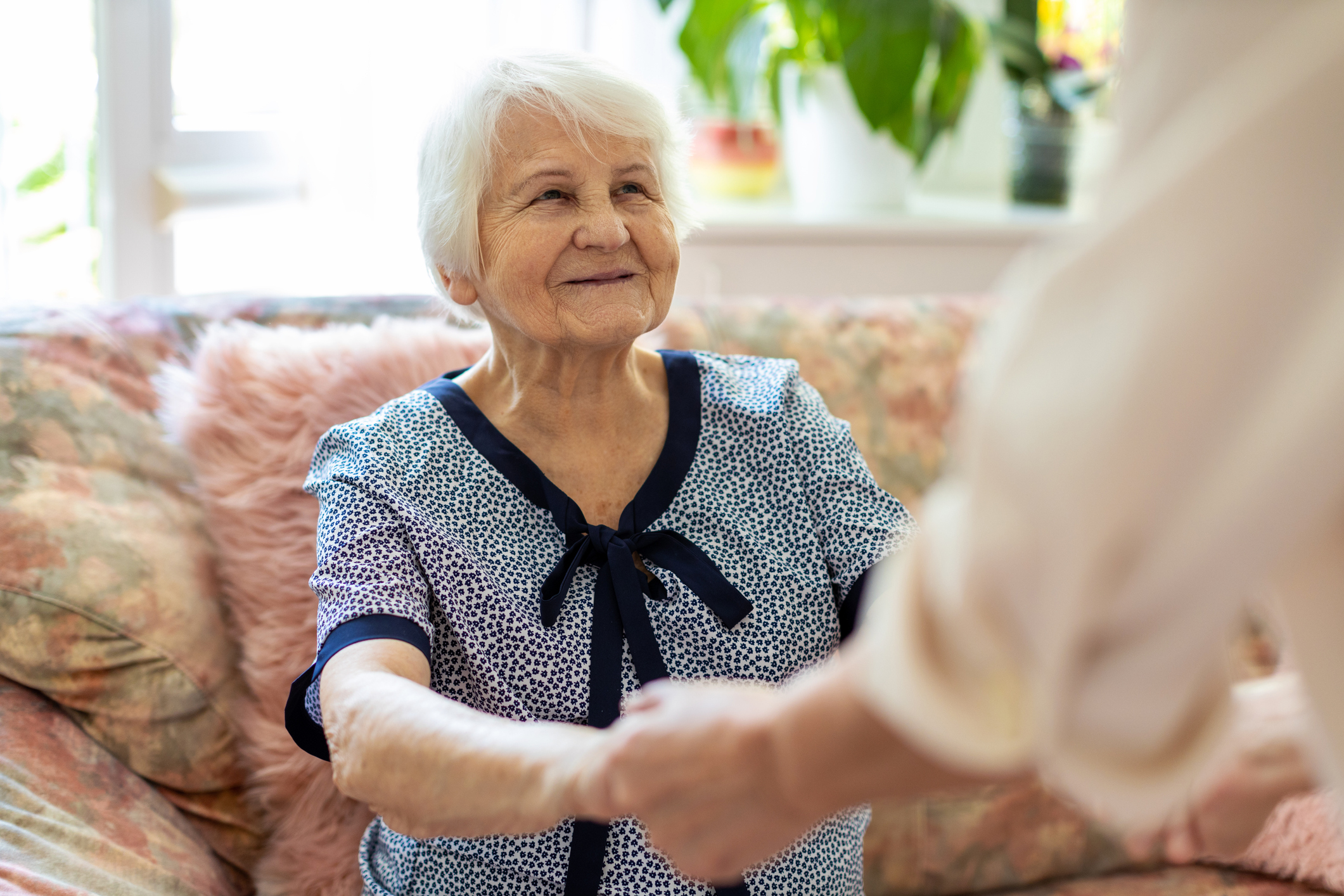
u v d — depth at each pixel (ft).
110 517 4.15
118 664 3.96
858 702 1.49
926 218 8.43
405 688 2.97
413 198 8.04
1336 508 1.44
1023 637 1.33
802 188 8.86
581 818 3.60
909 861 4.85
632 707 1.89
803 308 5.53
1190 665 1.35
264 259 8.08
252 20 7.73
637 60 8.84
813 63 8.54
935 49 8.39
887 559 4.00
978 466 1.33
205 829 4.12
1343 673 1.55
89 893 3.28
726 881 3.65
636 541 3.91
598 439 4.11
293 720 3.50
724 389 4.26
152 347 4.76
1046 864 4.99
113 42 7.07
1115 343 1.23
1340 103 1.16
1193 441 1.20
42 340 4.47
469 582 3.73
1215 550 1.22
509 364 4.09
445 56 7.98
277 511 4.42
